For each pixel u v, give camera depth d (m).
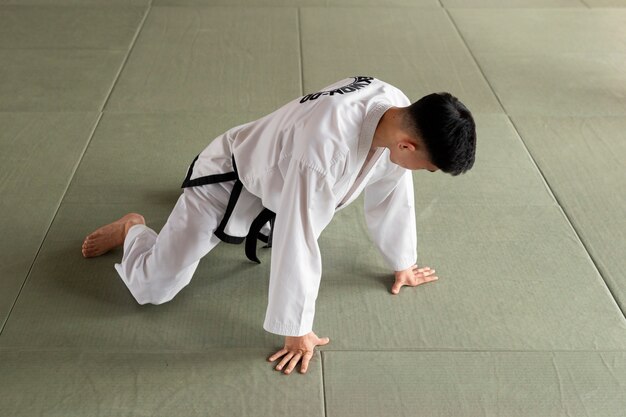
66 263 2.45
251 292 2.36
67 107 3.44
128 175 2.94
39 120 3.31
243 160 1.93
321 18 4.69
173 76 3.81
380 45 4.33
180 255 2.11
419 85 3.84
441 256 2.56
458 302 2.35
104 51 4.07
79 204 2.74
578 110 3.60
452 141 1.57
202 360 2.10
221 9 4.76
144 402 1.96
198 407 1.95
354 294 2.37
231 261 2.49
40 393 1.97
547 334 2.23
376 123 1.70
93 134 3.22
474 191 2.92
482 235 2.67
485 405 1.99
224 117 3.42
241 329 2.21
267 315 1.92
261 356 2.12
